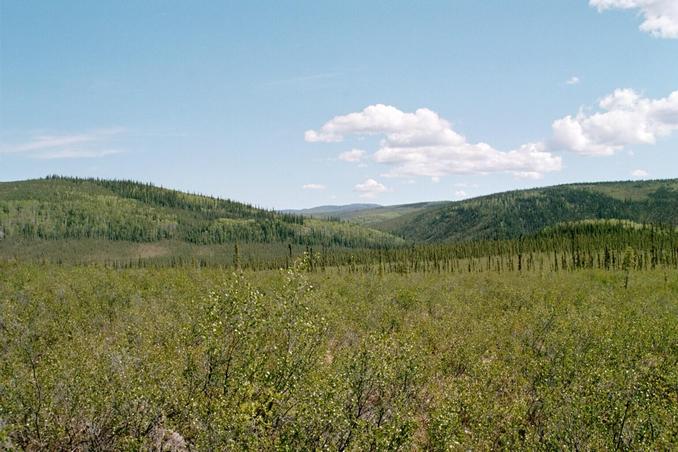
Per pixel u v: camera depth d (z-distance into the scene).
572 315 29.98
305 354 16.19
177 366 15.68
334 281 62.06
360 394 14.41
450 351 24.88
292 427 12.77
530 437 14.65
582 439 13.66
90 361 16.20
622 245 134.12
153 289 47.47
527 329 29.48
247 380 14.43
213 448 12.38
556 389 16.44
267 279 49.53
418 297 49.28
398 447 12.62
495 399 18.42
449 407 15.19
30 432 13.80
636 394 14.95
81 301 39.94
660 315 36.50
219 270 68.25
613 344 23.05
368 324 34.31
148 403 14.48
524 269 124.69
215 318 15.50
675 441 13.14
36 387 14.38
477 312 40.81
